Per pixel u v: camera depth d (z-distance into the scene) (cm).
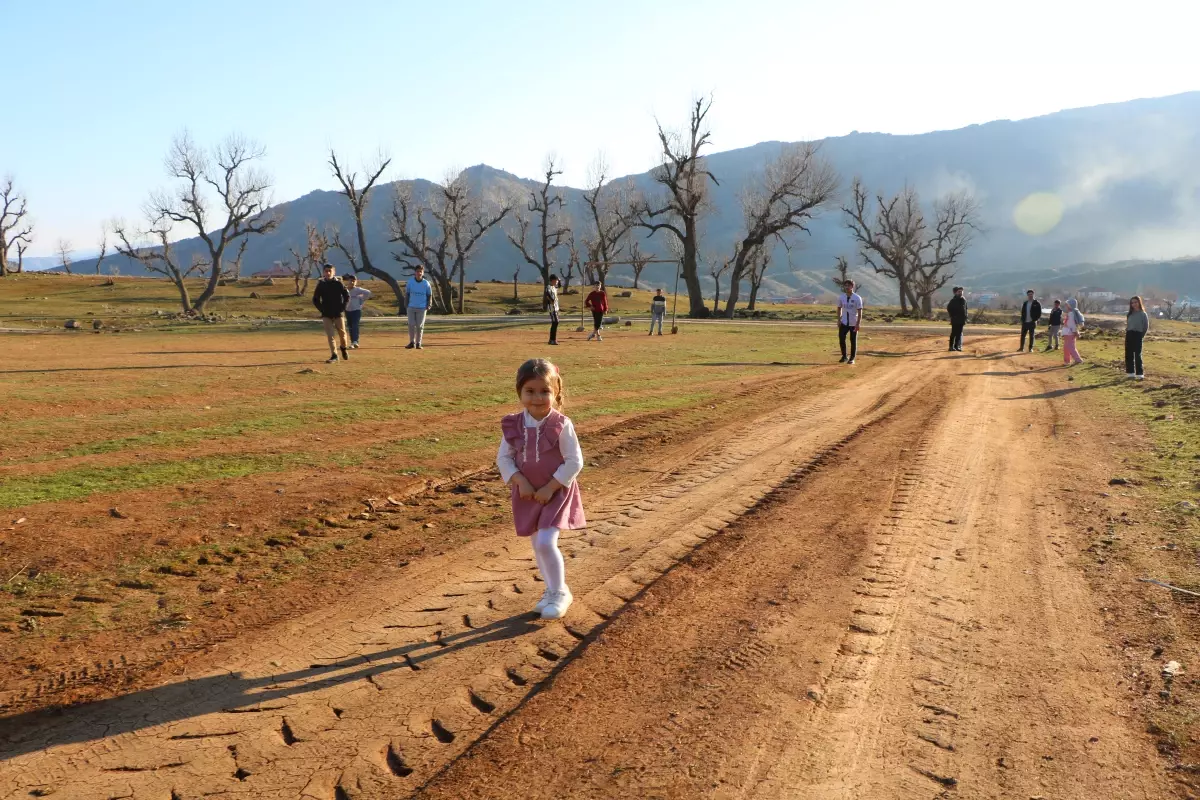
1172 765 310
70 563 520
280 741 331
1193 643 416
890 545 586
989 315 7381
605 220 8388
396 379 1422
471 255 7206
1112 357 2242
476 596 490
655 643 421
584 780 300
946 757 317
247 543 574
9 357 1742
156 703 360
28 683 376
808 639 427
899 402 1308
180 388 1249
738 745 325
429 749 324
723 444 953
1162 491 720
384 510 670
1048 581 513
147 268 6481
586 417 1111
